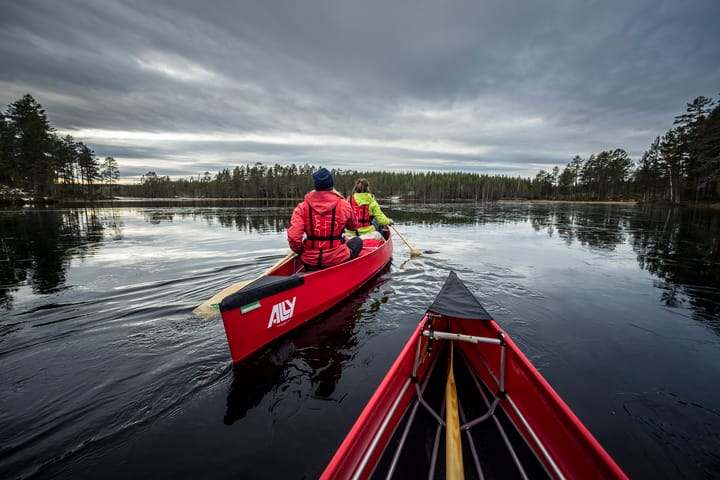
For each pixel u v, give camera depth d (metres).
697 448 1.91
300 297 3.42
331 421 2.05
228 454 1.80
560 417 1.56
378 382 2.47
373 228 6.64
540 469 1.62
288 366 2.70
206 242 9.45
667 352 3.02
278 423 2.04
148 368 2.65
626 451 1.88
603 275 5.68
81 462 1.76
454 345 2.91
